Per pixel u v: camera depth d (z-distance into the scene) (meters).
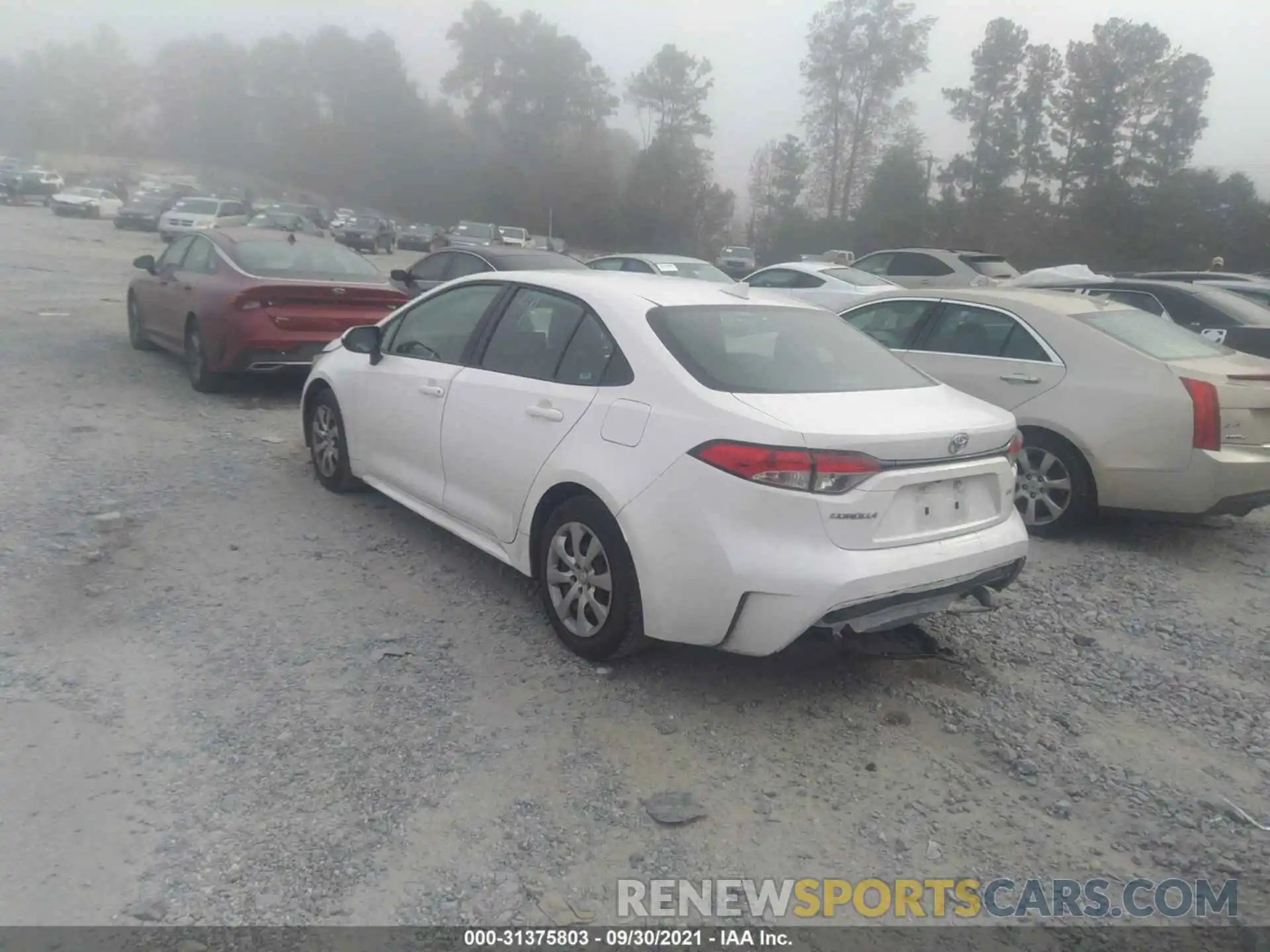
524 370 4.83
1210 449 6.04
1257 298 13.51
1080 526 6.71
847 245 57.75
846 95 67.06
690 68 75.31
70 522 5.79
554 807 3.47
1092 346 6.54
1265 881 3.28
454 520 5.33
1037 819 3.57
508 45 79.62
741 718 4.12
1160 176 52.91
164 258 10.80
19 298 15.27
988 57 54.88
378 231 42.75
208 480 6.78
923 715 4.25
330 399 6.48
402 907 2.98
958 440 4.06
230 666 4.30
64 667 4.21
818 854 3.32
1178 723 4.28
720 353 4.30
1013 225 53.31
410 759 3.70
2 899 2.93
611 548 4.20
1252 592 5.85
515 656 4.53
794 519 3.76
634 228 73.44
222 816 3.34
